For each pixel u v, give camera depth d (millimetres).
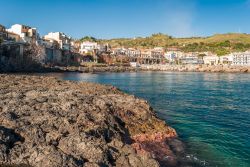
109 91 42656
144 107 31578
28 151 16641
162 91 71438
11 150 16469
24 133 18484
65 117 22031
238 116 38812
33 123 20359
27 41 172000
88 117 22672
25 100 27766
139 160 17078
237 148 24016
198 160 20906
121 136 22641
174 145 24062
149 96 60250
